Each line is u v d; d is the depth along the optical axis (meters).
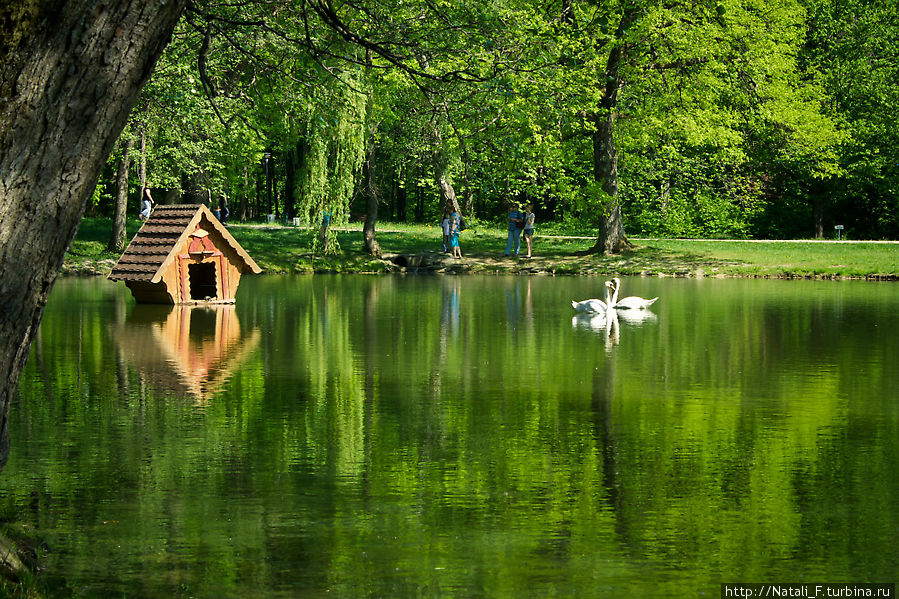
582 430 21.22
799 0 107.81
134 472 17.62
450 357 32.12
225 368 29.61
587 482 17.11
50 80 9.59
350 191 77.19
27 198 9.81
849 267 74.06
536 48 27.73
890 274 71.50
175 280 50.69
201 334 38.16
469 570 12.89
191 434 20.67
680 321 43.59
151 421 21.91
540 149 71.94
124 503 15.79
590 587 12.34
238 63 34.00
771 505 15.77
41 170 9.80
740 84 85.31
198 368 29.59
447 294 58.22
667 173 105.62
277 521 14.91
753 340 36.66
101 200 116.88
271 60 29.22
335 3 26.09
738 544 13.94
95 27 9.62
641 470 17.89
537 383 27.12
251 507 15.59
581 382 27.31
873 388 26.34
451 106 29.03
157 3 9.89
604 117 80.88
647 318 44.88
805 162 101.12
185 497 16.11
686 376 28.36
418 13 27.06
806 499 16.11
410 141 80.12
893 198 109.38
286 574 12.75
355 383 27.09
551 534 14.35
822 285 66.12
